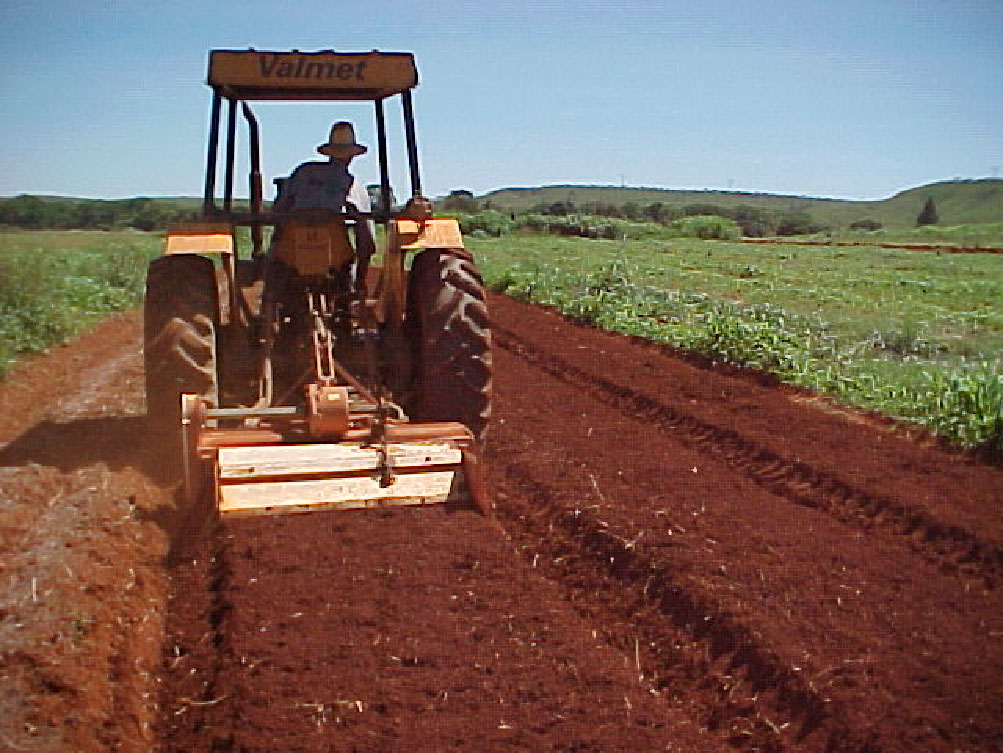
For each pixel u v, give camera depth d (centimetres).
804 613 489
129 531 561
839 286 2106
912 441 813
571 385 1038
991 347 1255
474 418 649
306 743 377
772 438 794
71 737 374
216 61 668
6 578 497
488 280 1994
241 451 541
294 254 686
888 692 420
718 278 2133
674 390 979
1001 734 394
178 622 477
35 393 933
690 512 623
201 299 644
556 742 386
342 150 724
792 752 396
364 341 684
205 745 382
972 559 569
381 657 438
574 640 463
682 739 396
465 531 555
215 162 686
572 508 627
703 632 485
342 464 549
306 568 514
